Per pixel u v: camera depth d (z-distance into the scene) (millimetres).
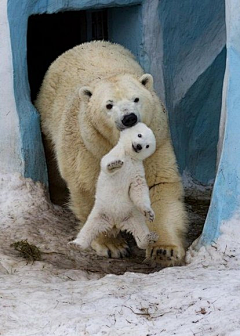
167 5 13438
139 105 10406
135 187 9000
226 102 9953
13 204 12258
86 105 10812
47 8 12633
